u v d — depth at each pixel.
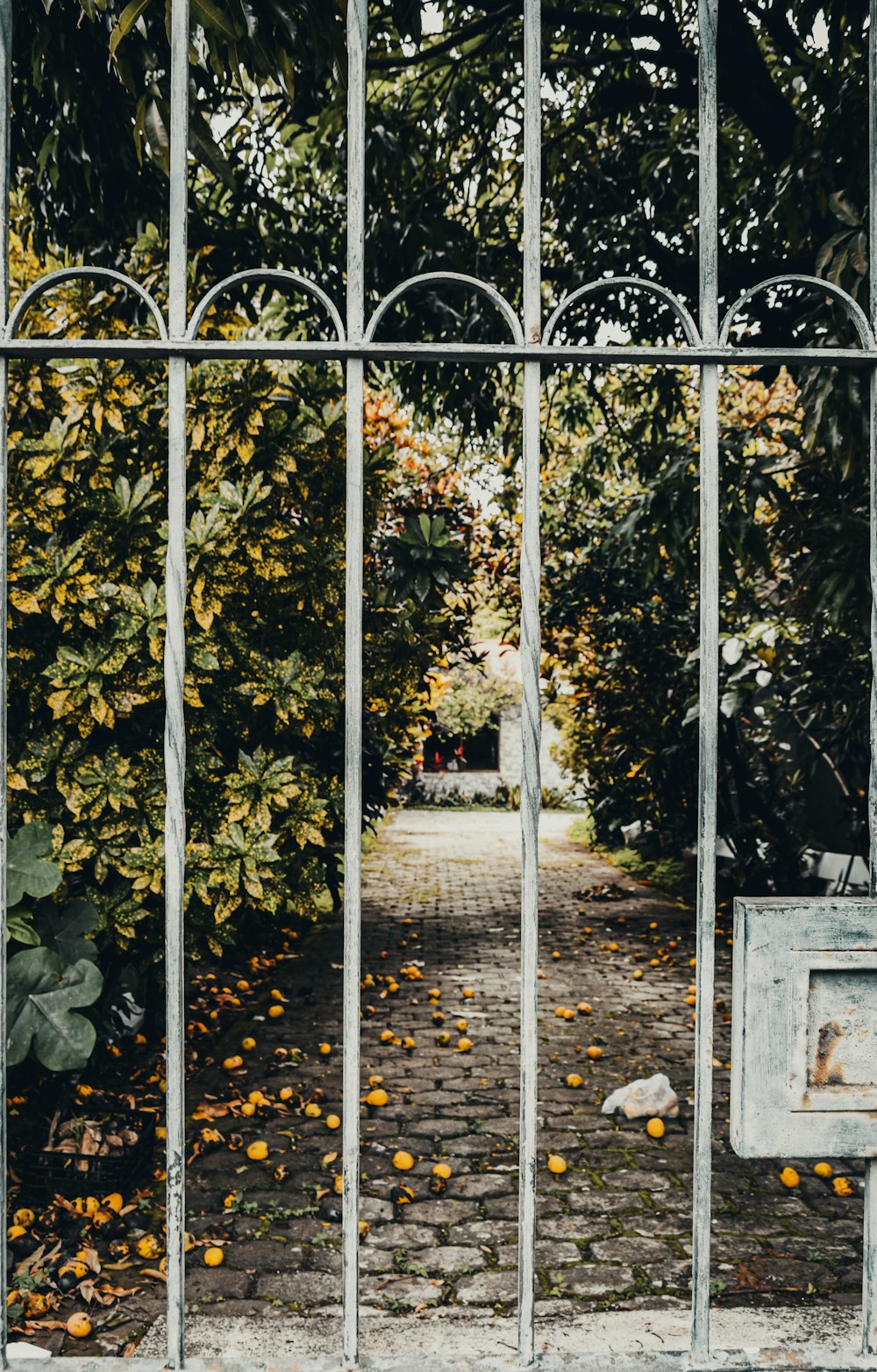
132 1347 2.70
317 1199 3.69
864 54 4.53
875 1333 1.92
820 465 5.73
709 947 1.88
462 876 12.60
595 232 6.89
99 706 3.46
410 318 6.74
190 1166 3.95
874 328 1.90
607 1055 5.38
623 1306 2.96
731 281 5.81
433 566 4.89
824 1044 1.91
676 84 6.38
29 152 4.51
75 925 3.36
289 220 6.59
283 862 3.96
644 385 8.04
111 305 3.95
